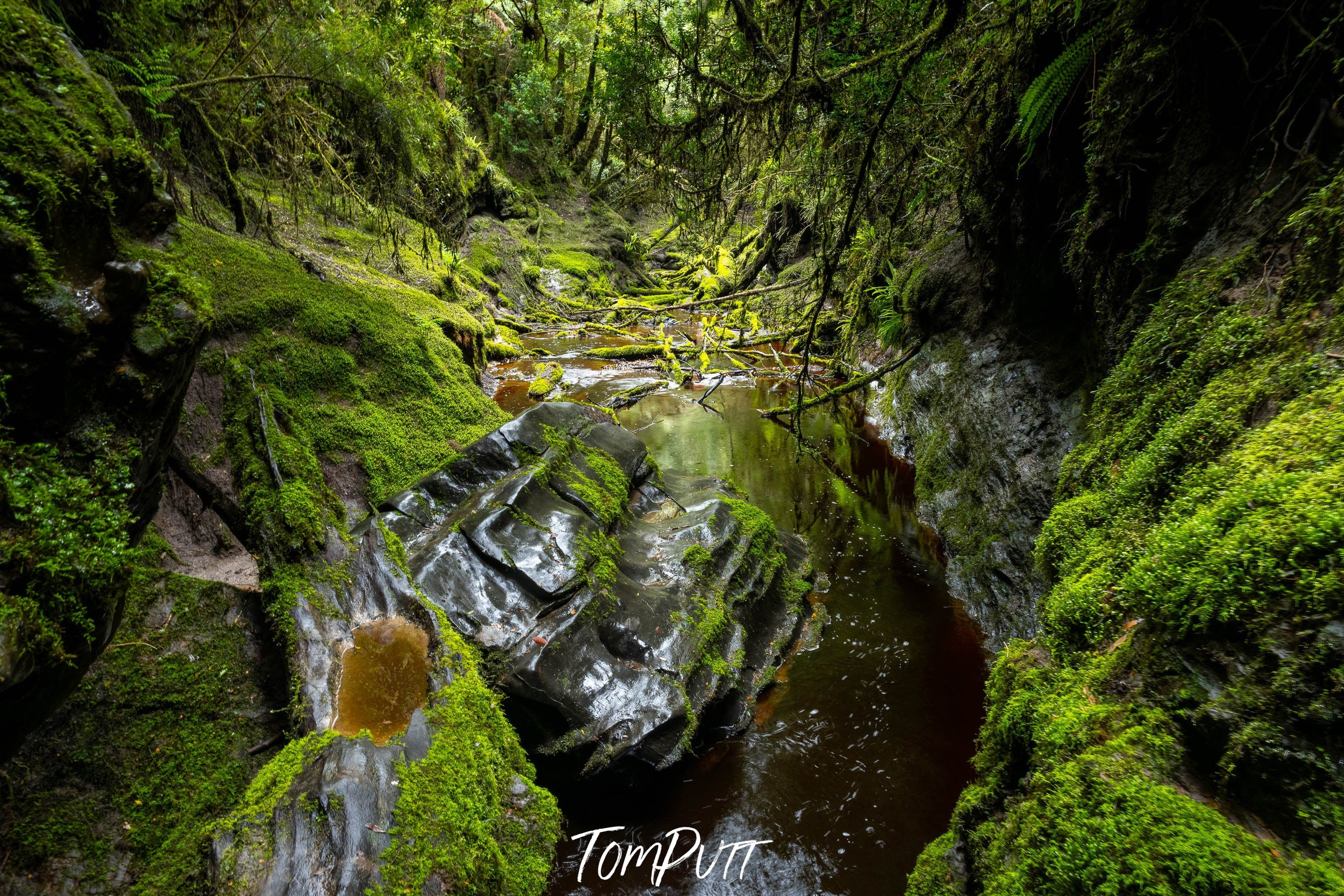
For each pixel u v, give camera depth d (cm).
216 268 497
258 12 545
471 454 441
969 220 561
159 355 166
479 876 227
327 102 662
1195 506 202
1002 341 527
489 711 289
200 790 248
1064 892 163
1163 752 164
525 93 1559
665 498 529
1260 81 258
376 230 866
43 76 152
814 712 376
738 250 1505
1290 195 245
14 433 143
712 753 351
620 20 561
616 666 349
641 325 1421
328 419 475
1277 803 137
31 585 136
